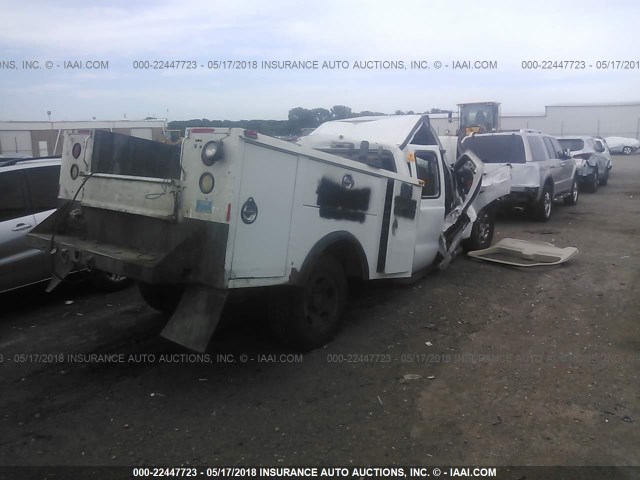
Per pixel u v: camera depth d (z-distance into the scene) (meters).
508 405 3.91
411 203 5.76
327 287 4.89
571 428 3.60
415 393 4.11
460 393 4.10
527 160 11.27
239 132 3.65
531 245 8.51
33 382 4.32
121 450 3.42
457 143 8.79
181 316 3.88
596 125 44.66
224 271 3.72
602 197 16.61
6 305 6.26
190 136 3.85
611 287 6.64
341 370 4.48
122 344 5.06
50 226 5.03
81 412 3.87
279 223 4.08
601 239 9.68
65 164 5.02
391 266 5.55
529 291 6.54
